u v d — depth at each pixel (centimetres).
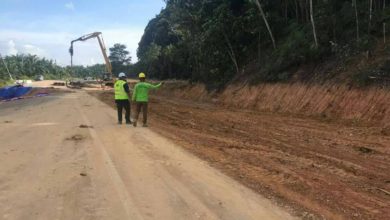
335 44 2581
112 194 788
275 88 2883
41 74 16200
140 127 1777
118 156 1137
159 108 3016
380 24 2425
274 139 1513
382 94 1903
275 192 820
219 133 1670
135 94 1803
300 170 1012
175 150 1238
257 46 3878
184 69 6762
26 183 855
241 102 3225
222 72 4128
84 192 797
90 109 2752
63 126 1778
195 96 4453
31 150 1213
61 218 657
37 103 3547
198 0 4903
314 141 1462
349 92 2128
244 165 1058
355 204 752
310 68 2689
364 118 1892
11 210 692
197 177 926
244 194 802
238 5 4250
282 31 3634
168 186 849
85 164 1034
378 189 851
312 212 705
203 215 683
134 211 695
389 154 1222
